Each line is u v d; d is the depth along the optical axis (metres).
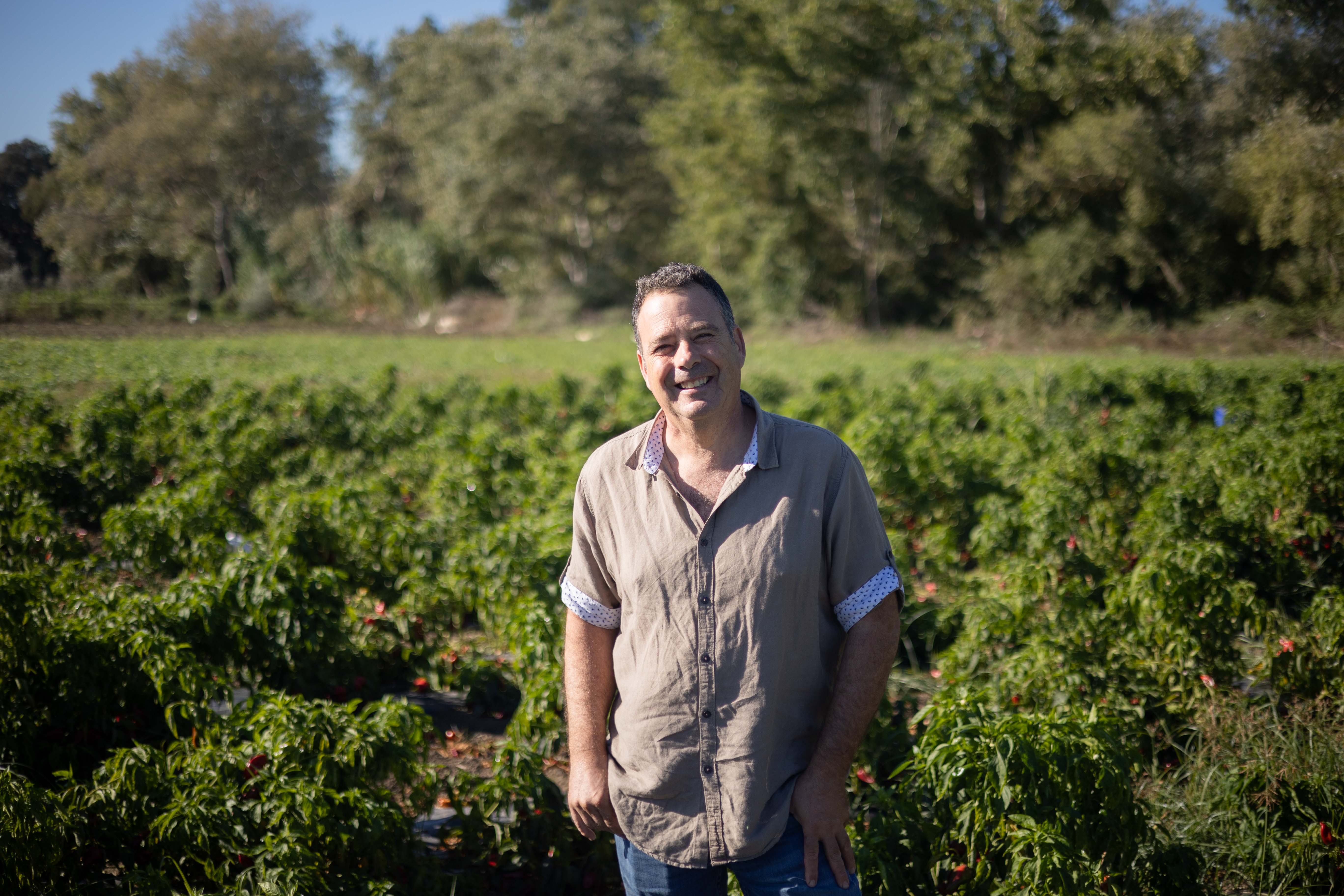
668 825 1.96
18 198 37.62
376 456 10.87
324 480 9.34
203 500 6.82
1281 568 5.66
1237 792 3.47
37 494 7.64
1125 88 28.08
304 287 43.62
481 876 3.54
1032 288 30.14
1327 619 4.25
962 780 2.84
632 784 1.99
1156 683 4.31
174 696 4.06
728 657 1.90
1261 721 3.93
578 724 2.12
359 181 52.50
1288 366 14.13
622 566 2.01
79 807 3.07
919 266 34.88
